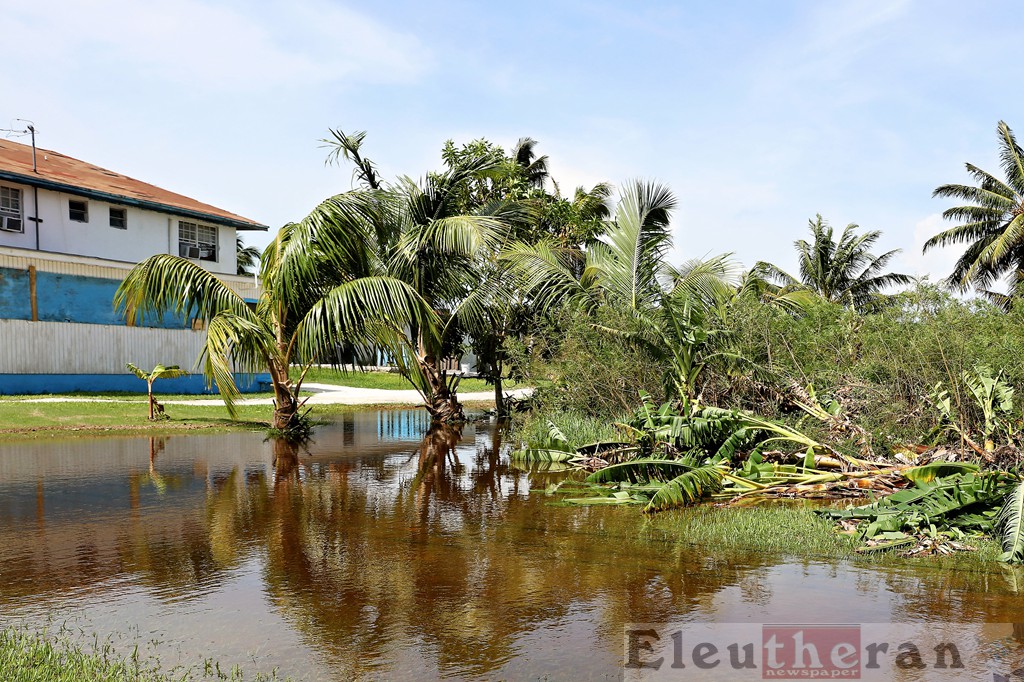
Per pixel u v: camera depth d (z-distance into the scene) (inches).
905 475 289.0
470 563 217.9
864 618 171.2
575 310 540.4
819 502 306.5
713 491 328.8
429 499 322.0
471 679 139.5
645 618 171.9
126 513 289.7
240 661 146.9
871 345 404.2
